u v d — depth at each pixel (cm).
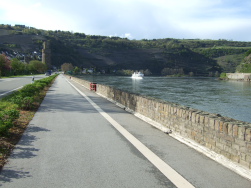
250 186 373
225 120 494
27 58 14488
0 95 1686
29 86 1698
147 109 896
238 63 18962
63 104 1342
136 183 379
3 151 514
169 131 694
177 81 8794
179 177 404
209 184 379
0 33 19300
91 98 1702
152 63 17650
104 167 443
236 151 442
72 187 363
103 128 762
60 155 504
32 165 448
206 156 508
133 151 536
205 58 19950
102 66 17288
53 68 16125
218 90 5028
